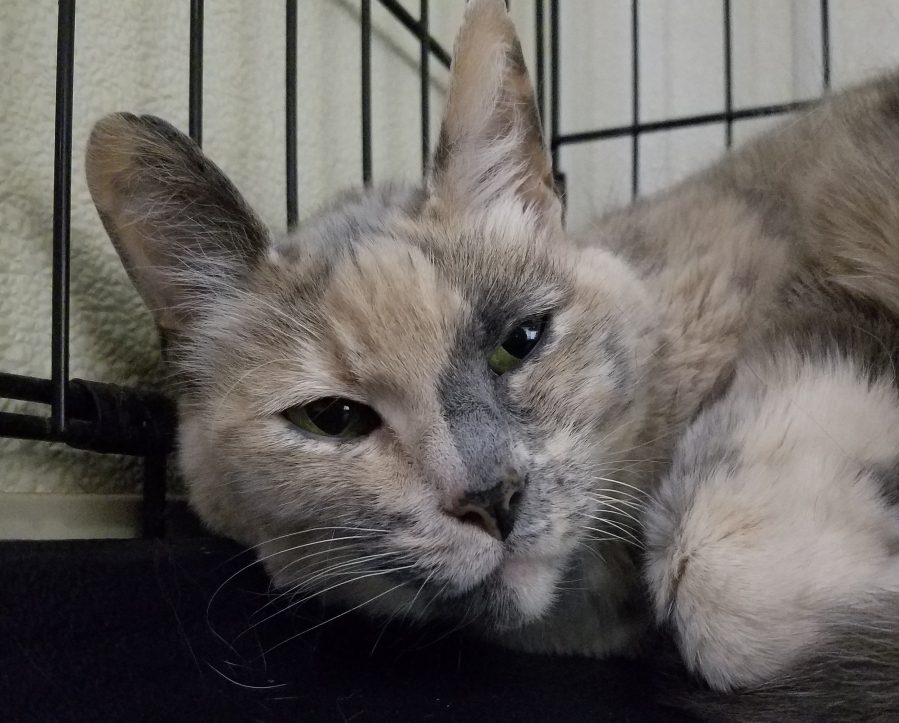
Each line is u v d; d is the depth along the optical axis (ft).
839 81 1.14
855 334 0.70
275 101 1.04
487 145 0.75
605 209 1.05
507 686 0.64
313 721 0.58
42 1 0.78
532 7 1.59
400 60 1.29
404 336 0.64
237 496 0.70
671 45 1.57
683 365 0.74
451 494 0.60
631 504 0.68
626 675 0.66
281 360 0.67
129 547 0.74
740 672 0.57
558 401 0.66
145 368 0.89
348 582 0.67
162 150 0.68
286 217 1.04
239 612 0.72
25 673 0.59
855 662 0.54
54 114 0.79
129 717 0.58
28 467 0.77
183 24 0.92
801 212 0.84
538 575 0.63
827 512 0.58
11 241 0.75
